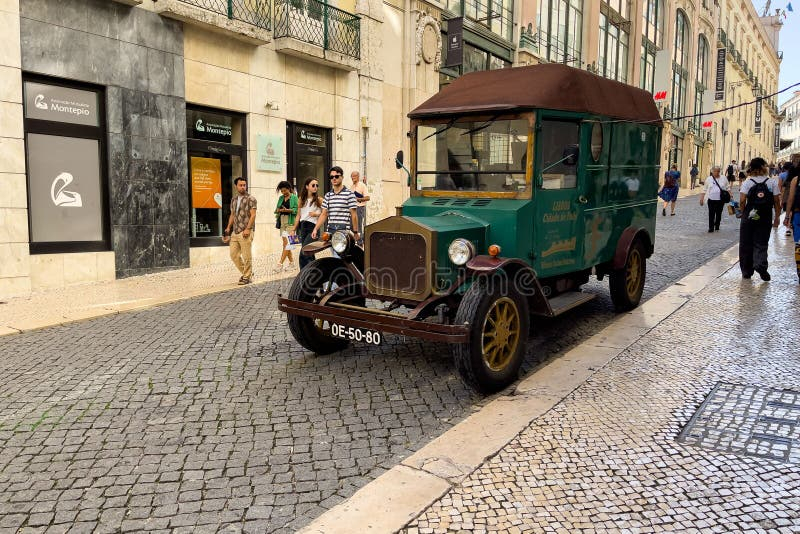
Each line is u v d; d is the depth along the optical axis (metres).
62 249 9.42
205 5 10.94
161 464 3.47
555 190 5.54
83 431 3.93
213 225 11.87
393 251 4.93
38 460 3.53
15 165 8.52
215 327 6.70
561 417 3.99
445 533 2.72
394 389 4.71
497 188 5.45
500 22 20.03
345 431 3.92
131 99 10.02
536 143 5.21
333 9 13.72
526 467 3.32
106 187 9.92
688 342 5.65
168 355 5.62
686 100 39.69
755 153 68.12
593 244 6.33
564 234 5.75
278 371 5.16
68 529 2.83
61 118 9.27
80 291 8.85
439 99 5.85
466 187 5.63
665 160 35.03
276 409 4.30
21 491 3.18
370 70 14.98
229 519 2.90
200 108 11.43
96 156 9.79
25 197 8.67
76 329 6.61
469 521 2.82
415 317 4.53
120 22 9.77
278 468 3.41
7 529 2.83
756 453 3.44
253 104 12.20
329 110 14.09
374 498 3.00
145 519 2.91
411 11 16.06
